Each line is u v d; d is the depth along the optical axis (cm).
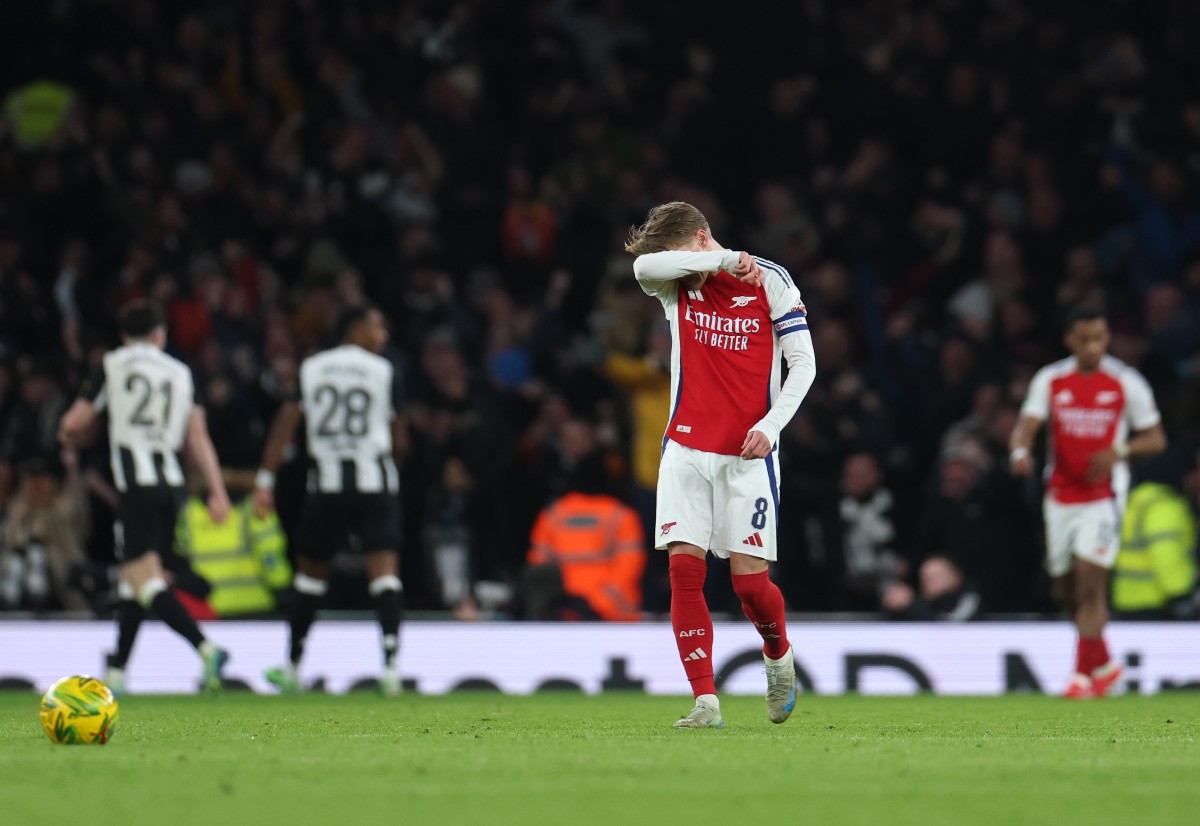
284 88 6631
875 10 6750
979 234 5934
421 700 3431
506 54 6962
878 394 5344
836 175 6256
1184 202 5838
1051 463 3547
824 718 2622
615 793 1426
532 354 5712
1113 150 6038
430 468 5050
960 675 4128
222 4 6950
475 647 4134
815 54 6650
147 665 4078
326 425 3647
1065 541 3528
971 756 1806
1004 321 5609
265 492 3716
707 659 2194
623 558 4472
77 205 6206
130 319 3459
